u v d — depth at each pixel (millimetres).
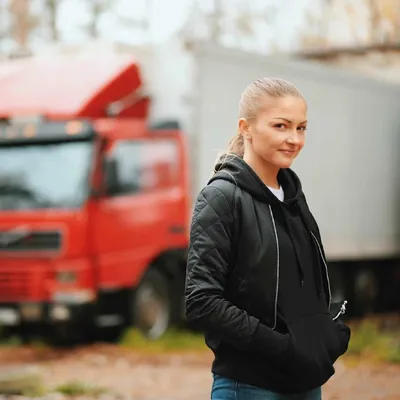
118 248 14508
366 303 20312
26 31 35344
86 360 13156
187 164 15242
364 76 19453
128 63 15281
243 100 4031
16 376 10922
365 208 19469
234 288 3869
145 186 14875
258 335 3732
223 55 15742
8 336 15047
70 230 14156
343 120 18766
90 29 35781
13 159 14672
